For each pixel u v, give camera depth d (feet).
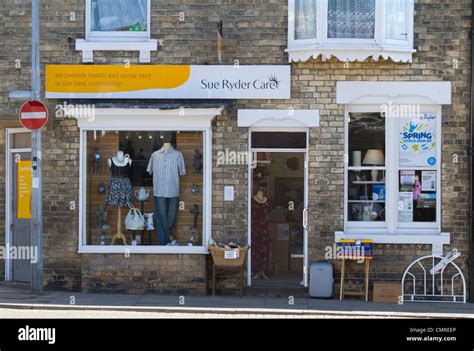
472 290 44.65
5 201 49.03
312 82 45.34
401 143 45.68
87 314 39.83
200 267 45.47
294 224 47.75
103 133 46.29
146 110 44.86
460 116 45.11
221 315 40.19
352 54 44.65
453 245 45.01
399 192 45.73
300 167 47.21
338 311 40.86
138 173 46.47
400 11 45.19
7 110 46.39
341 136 45.21
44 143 46.03
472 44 44.80
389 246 45.09
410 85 45.11
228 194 45.62
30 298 43.57
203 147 45.93
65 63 46.03
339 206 45.16
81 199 45.96
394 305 43.39
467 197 45.01
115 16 46.52
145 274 45.55
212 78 45.47
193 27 45.85
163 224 46.29
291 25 45.37
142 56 45.80
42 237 45.78
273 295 45.75
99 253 45.62
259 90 45.39
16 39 46.32
